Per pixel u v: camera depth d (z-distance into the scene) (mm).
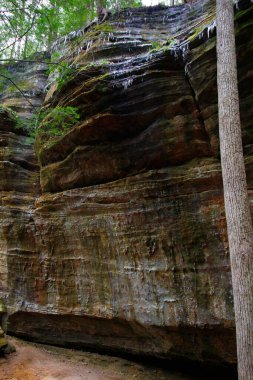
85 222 8633
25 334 9703
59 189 9516
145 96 7691
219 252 6730
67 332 9117
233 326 6383
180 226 7234
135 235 7812
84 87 8320
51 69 8812
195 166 7230
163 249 7422
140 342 8039
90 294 8492
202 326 6715
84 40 10281
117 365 8172
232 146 4922
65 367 7844
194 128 7258
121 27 9969
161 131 7582
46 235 9391
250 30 6344
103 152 8406
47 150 9586
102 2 11352
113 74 8016
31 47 14125
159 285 7402
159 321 7270
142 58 7945
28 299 9570
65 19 8797
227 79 5242
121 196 8047
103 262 8352
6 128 10820
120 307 7914
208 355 7059
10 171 10383
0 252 10297
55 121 8703
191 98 7328
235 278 4535
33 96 12258
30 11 7031
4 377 7090
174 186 7348
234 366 6832
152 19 9836
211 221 6867
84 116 8445
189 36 7918
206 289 6793
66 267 9031
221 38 5516
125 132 8117
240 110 6629
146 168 7898
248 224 4648
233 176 4816
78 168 8914
